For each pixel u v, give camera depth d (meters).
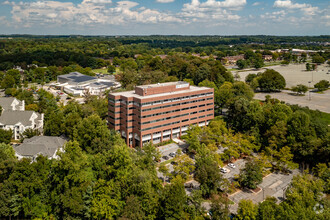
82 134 103.06
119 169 76.31
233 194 87.69
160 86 129.75
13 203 67.75
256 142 117.12
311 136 106.06
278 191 89.69
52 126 116.94
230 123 142.62
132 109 123.06
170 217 66.12
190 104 136.88
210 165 87.31
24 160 70.69
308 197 71.12
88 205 71.50
